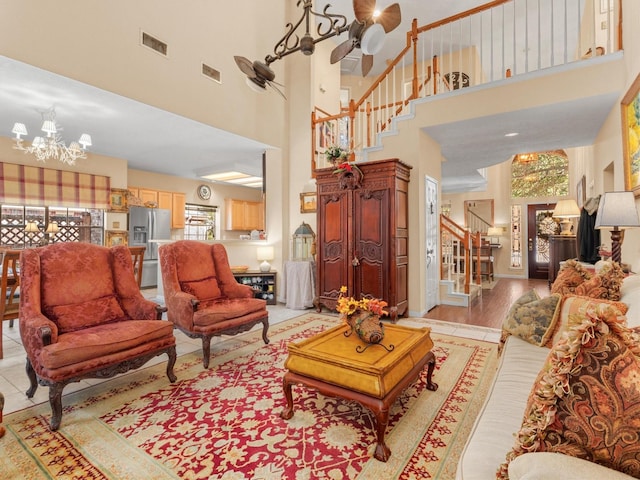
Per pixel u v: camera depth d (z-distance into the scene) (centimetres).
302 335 377
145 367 289
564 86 363
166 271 331
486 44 736
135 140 523
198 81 438
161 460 167
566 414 79
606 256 360
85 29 326
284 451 173
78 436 188
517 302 263
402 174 443
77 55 320
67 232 598
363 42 244
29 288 232
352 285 453
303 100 579
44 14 297
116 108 390
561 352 82
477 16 643
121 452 174
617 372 75
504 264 934
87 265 266
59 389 197
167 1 402
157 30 391
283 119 579
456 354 312
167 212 739
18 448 178
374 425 186
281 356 312
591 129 457
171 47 406
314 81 608
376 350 201
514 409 137
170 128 463
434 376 262
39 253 248
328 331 240
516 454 86
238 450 174
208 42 452
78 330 238
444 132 474
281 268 568
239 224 935
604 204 268
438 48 759
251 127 517
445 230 622
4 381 261
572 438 79
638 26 287
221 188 916
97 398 232
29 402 228
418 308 459
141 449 176
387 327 250
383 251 431
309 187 566
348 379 178
